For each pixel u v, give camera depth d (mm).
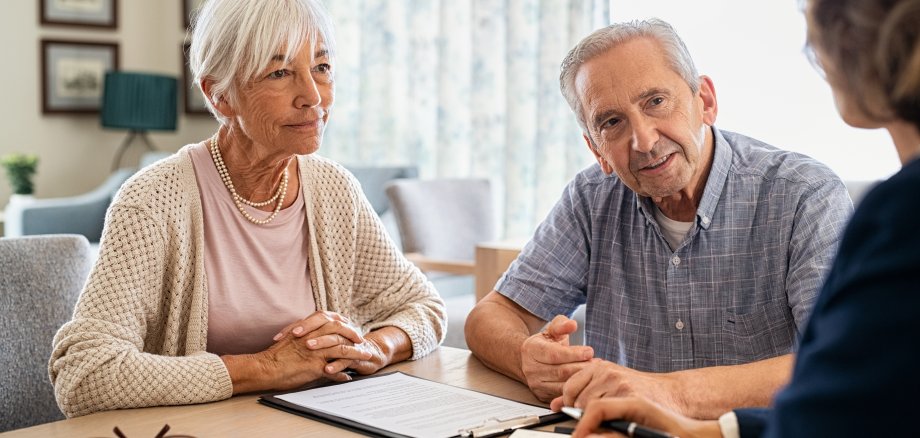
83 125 5730
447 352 1748
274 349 1467
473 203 3930
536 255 1795
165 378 1362
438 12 4730
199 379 1375
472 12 4480
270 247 1683
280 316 1671
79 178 5738
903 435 695
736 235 1597
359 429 1205
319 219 1746
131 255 1508
